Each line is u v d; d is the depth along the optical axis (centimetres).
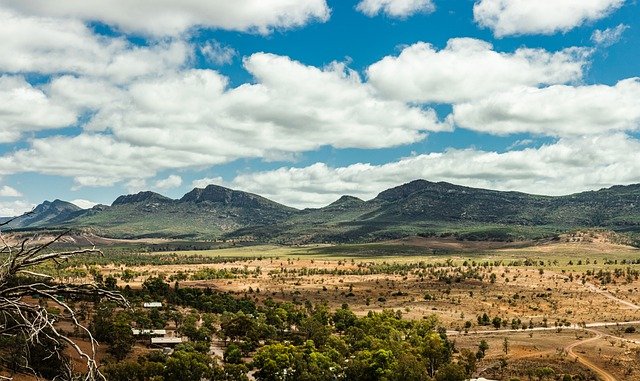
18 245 1395
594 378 16512
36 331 1272
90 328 14862
